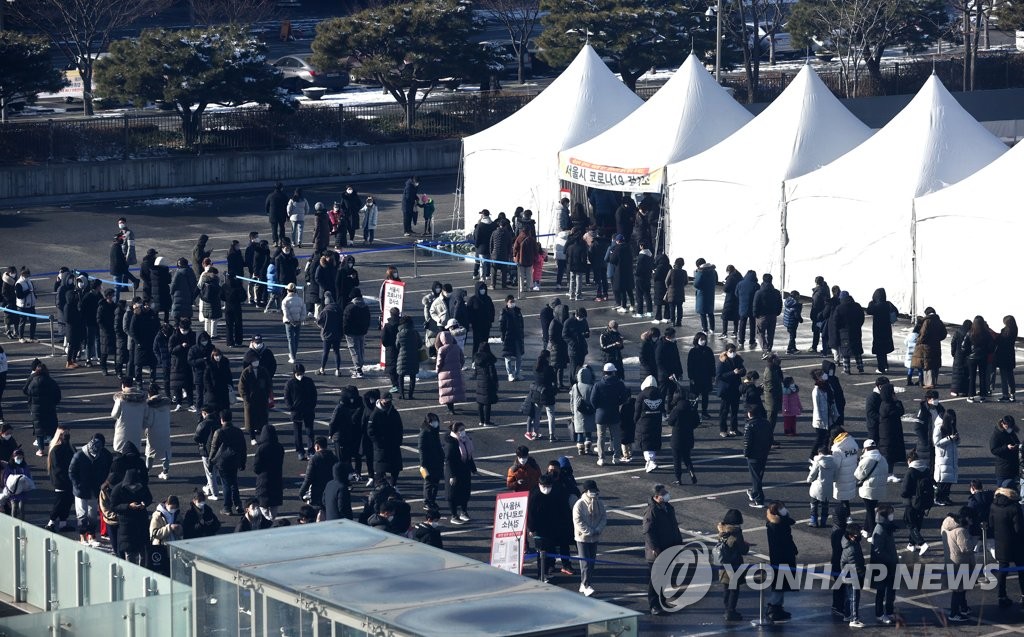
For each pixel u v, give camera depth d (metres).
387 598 27.77
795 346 66.00
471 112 125.62
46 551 37.44
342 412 47.53
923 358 58.75
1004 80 140.50
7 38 109.06
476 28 125.94
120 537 39.69
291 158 115.62
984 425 54.81
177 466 50.72
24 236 93.75
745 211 76.31
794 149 76.38
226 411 45.59
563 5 132.00
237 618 30.05
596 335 68.06
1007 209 65.25
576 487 41.03
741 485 48.44
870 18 133.75
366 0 176.38
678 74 86.00
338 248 89.50
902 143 72.12
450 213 103.12
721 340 67.31
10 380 61.91
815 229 73.25
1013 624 37.81
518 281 78.94
